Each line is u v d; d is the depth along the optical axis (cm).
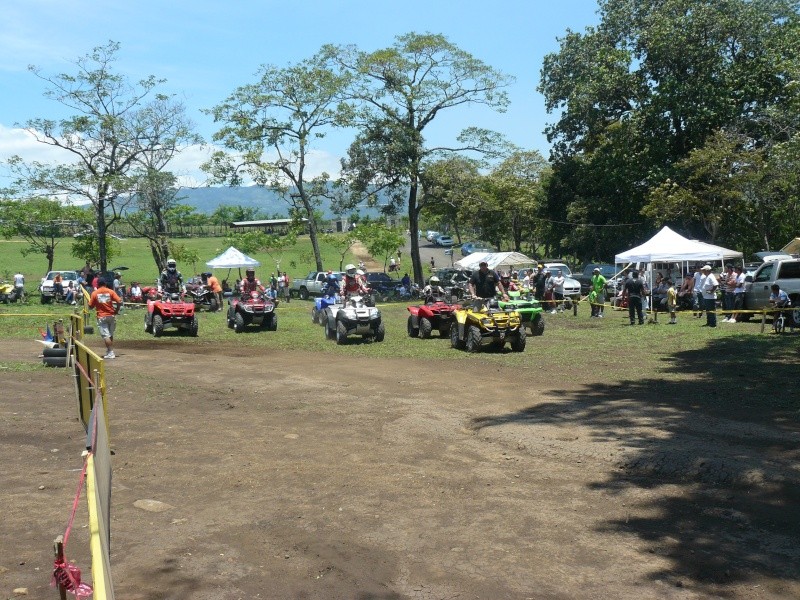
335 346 1933
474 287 1817
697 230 4588
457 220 6556
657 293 2798
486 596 480
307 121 4553
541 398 1127
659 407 1034
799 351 1656
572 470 759
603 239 5056
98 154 3959
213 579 498
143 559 529
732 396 1126
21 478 706
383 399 1138
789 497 654
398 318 3002
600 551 551
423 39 4372
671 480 722
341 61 4519
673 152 4444
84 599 461
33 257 7144
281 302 4072
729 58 4322
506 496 676
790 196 3869
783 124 3769
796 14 4334
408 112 4619
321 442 871
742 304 2458
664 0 4512
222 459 792
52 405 1055
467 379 1329
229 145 4378
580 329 2303
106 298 1619
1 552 531
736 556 539
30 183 3731
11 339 2094
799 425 912
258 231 5178
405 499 666
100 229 4059
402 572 515
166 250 4431
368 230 5109
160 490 686
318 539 571
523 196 5859
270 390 1220
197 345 1984
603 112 4650
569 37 4928
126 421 968
